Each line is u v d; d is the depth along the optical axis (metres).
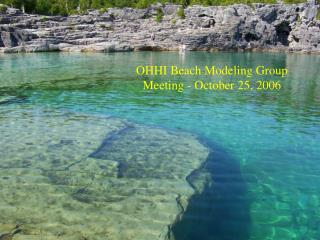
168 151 8.96
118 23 51.06
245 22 49.97
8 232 5.46
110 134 10.15
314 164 8.58
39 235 5.40
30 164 7.92
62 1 56.88
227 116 12.76
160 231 5.59
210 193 6.97
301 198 6.98
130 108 13.69
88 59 33.56
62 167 7.80
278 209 6.55
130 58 35.56
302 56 43.00
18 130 10.33
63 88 17.62
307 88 18.84
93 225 5.69
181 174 7.62
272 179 7.77
